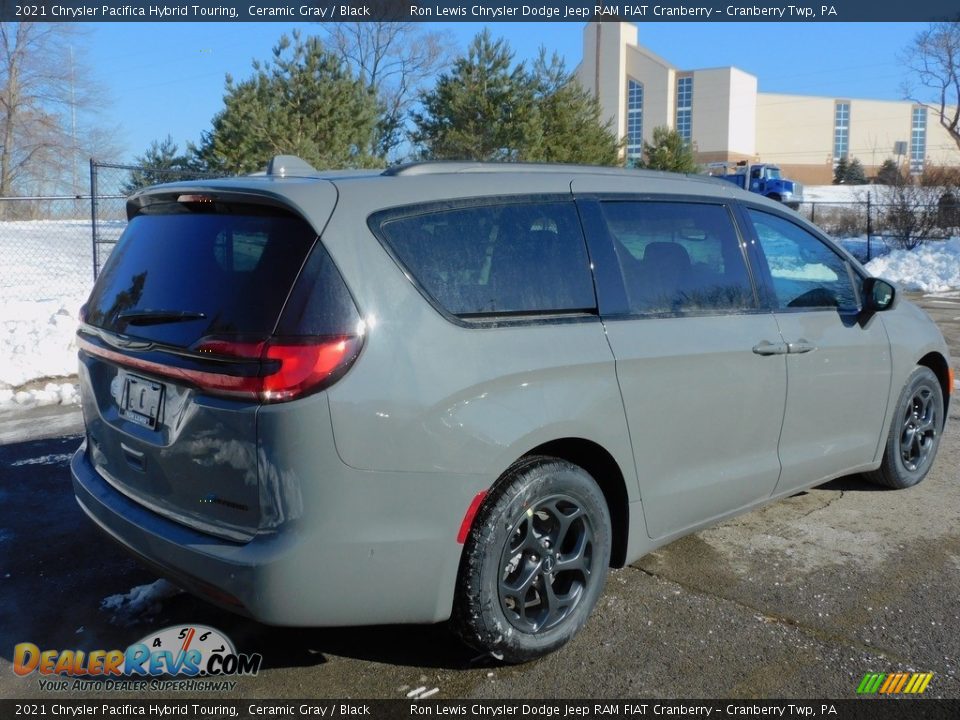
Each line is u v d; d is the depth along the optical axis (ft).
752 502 13.38
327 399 8.70
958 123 132.77
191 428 9.37
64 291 48.83
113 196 38.14
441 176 10.50
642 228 12.05
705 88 247.29
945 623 11.57
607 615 11.78
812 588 12.61
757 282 13.30
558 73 71.67
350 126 66.64
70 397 25.21
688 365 11.78
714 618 11.71
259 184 9.84
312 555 8.78
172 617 11.91
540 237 10.87
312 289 8.96
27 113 116.37
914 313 16.87
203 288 9.79
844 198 157.69
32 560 13.78
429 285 9.66
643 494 11.52
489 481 9.68
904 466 16.70
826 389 14.19
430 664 10.68
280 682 10.30
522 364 10.00
